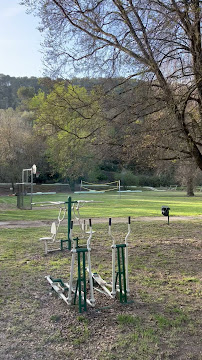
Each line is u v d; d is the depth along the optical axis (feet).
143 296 15.58
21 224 42.52
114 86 24.52
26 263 22.13
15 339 11.30
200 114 23.40
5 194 131.75
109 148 26.08
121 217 52.13
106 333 11.66
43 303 14.73
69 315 13.25
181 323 12.57
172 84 23.50
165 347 10.79
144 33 21.38
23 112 148.56
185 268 21.01
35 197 104.01
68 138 26.22
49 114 25.23
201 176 103.71
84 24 22.90
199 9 18.76
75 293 14.26
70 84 24.90
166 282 18.02
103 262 22.43
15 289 16.63
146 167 29.45
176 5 19.74
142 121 24.63
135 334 11.53
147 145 24.13
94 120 24.99
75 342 11.00
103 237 32.65
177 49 22.57
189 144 23.41
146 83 23.29
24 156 130.93
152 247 27.76
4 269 20.45
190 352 10.51
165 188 187.62
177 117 22.38
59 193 140.15
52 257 23.94
